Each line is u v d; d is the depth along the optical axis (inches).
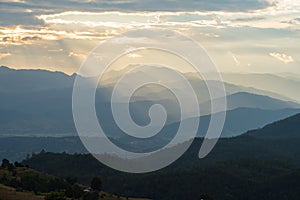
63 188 4697.3
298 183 6131.9
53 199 4092.0
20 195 4212.6
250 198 5940.0
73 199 4343.0
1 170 5280.5
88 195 4480.8
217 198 5802.2
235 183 6190.9
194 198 5757.9
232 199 5861.2
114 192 5590.6
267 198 5994.1
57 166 6446.9
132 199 4936.0
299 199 5876.0
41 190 4608.8
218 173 6328.7
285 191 6048.2
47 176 5142.7
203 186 5994.1
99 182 4916.3
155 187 5826.8
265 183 6190.9
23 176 4953.3
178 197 5772.6
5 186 4621.1
